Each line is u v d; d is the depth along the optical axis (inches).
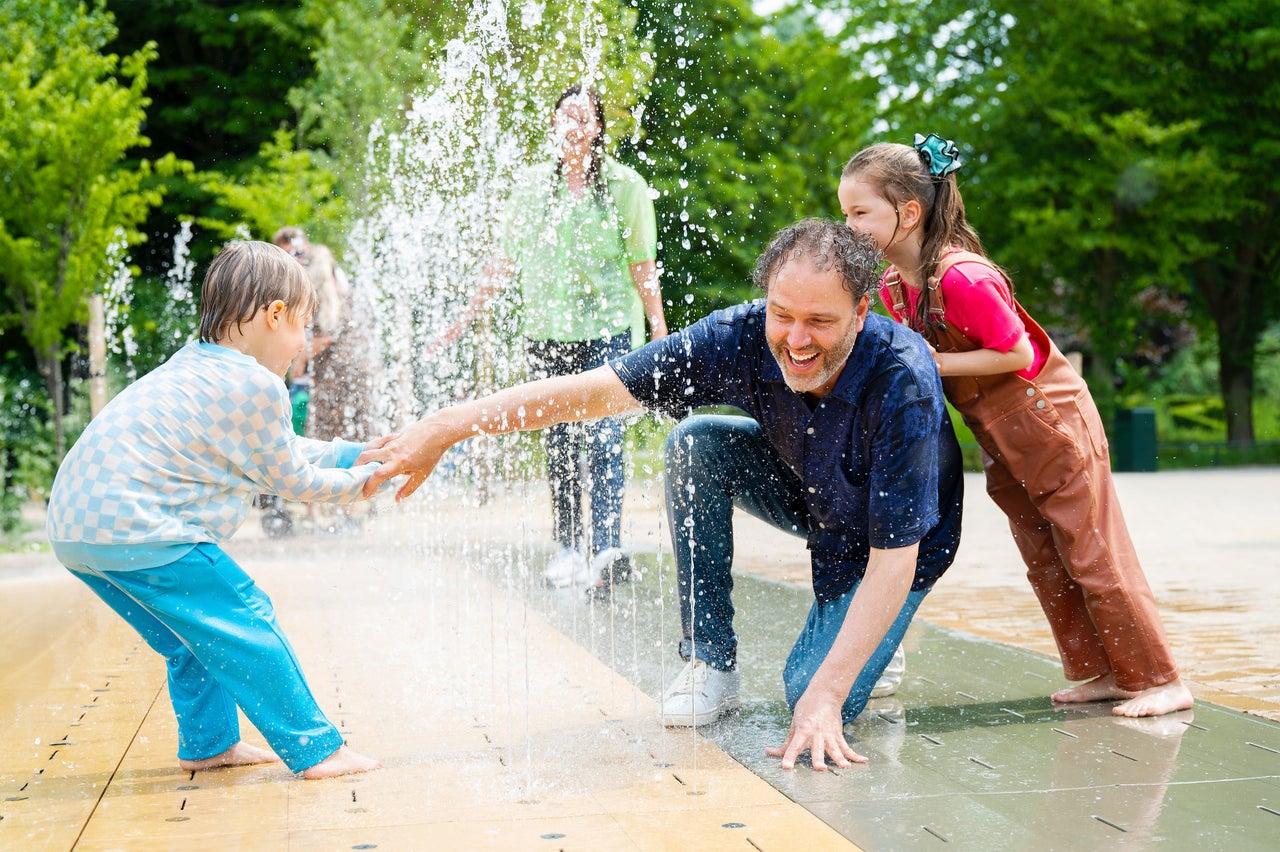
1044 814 72.4
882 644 95.1
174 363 84.5
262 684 81.8
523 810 74.2
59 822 73.2
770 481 100.2
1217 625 151.6
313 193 509.0
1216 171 710.5
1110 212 738.2
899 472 87.0
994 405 100.4
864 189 100.5
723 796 76.7
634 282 179.0
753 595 172.7
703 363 92.0
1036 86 732.0
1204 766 83.3
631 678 113.6
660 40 420.2
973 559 236.2
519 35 195.6
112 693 111.7
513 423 92.2
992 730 94.5
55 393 407.2
